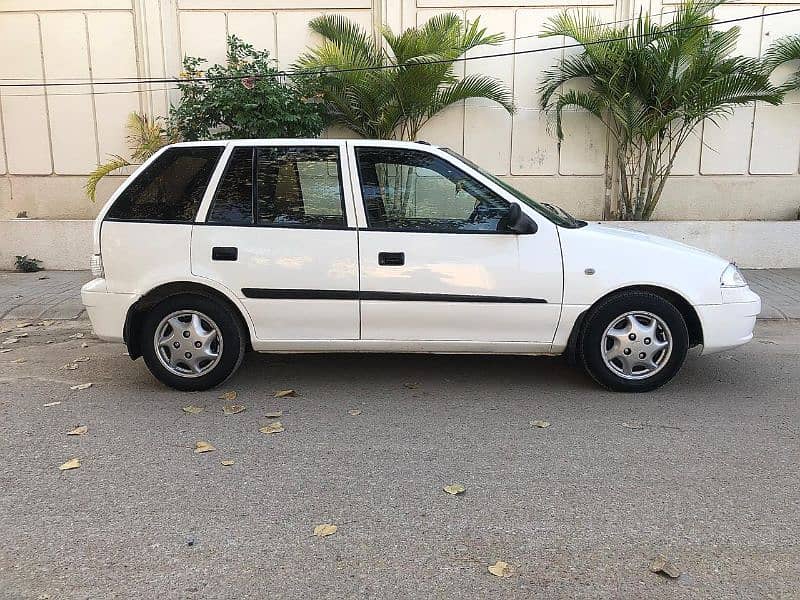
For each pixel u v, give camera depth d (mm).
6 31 10078
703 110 9250
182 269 4977
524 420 4637
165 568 2992
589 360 5074
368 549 3123
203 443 4277
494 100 9930
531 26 9945
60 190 10477
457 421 4629
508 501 3545
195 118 9062
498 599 2773
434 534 3244
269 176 5016
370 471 3896
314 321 4996
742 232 9750
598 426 4523
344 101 9523
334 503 3537
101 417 4738
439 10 9953
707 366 5875
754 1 9797
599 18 9945
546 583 2873
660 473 3846
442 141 10195
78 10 9969
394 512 3441
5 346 6668
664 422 4590
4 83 10195
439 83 9344
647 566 2982
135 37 10000
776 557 3039
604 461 4004
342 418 4695
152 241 5004
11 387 5406
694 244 9773
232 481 3787
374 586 2857
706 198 10336
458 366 5867
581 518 3373
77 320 7668
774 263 9844
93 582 2896
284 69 10117
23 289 8812
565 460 4020
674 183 10305
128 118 10203
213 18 10016
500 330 4977
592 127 10148
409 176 4961
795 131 10117
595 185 10312
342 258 4902
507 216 4859
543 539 3193
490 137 10188
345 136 10234
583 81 10070
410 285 4898
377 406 4922
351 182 4965
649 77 9148
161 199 5070
